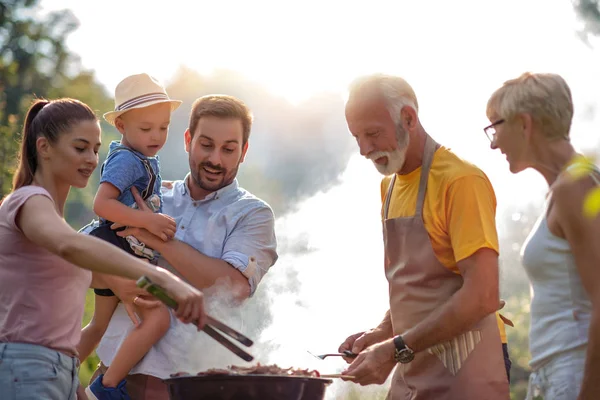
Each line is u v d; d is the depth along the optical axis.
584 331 3.42
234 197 4.82
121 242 4.68
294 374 3.68
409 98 4.18
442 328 3.95
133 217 4.52
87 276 3.80
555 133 3.55
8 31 14.65
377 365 4.02
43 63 14.86
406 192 4.27
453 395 4.06
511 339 10.91
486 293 3.90
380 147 4.15
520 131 3.60
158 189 4.85
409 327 4.21
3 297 3.60
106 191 4.61
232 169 4.75
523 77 3.64
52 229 3.40
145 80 4.86
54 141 3.75
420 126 4.23
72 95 15.33
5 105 14.05
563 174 3.40
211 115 4.67
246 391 3.40
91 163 3.81
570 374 3.43
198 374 3.53
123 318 4.76
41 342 3.60
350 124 4.23
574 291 3.45
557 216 3.42
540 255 3.51
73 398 3.77
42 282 3.61
